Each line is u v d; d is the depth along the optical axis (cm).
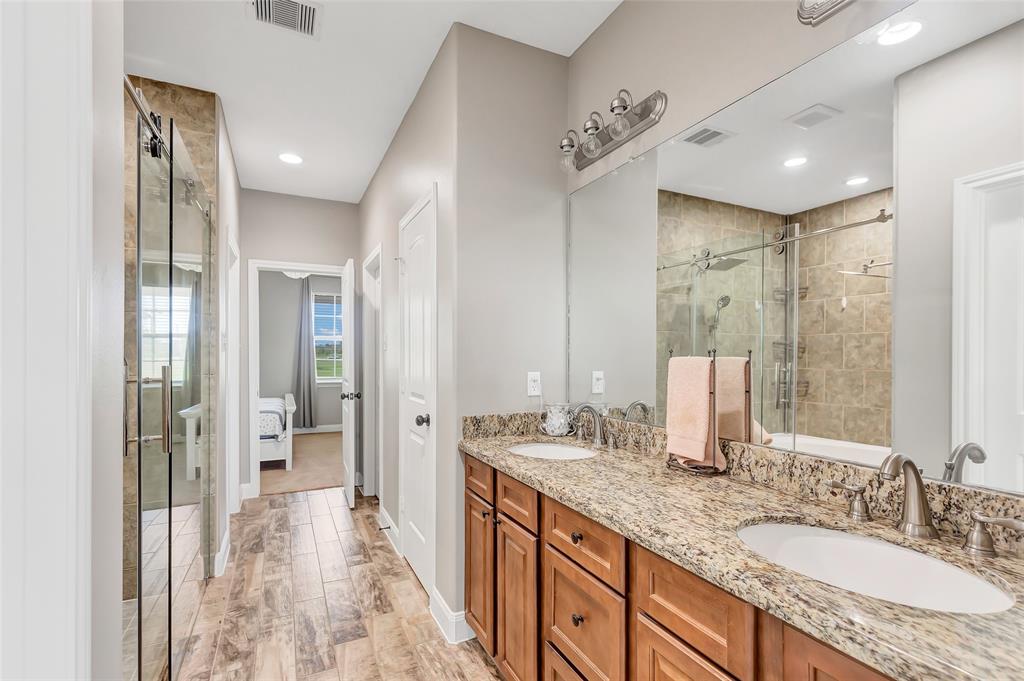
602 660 126
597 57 222
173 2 202
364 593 251
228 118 304
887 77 117
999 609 80
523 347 230
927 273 110
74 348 57
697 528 108
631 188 202
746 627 87
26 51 55
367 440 430
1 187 54
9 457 54
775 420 144
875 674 68
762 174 148
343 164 377
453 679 186
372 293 427
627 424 203
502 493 181
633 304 203
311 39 228
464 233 216
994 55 99
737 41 155
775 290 144
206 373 251
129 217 214
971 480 102
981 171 101
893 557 99
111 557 81
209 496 263
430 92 250
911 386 113
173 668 186
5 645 54
